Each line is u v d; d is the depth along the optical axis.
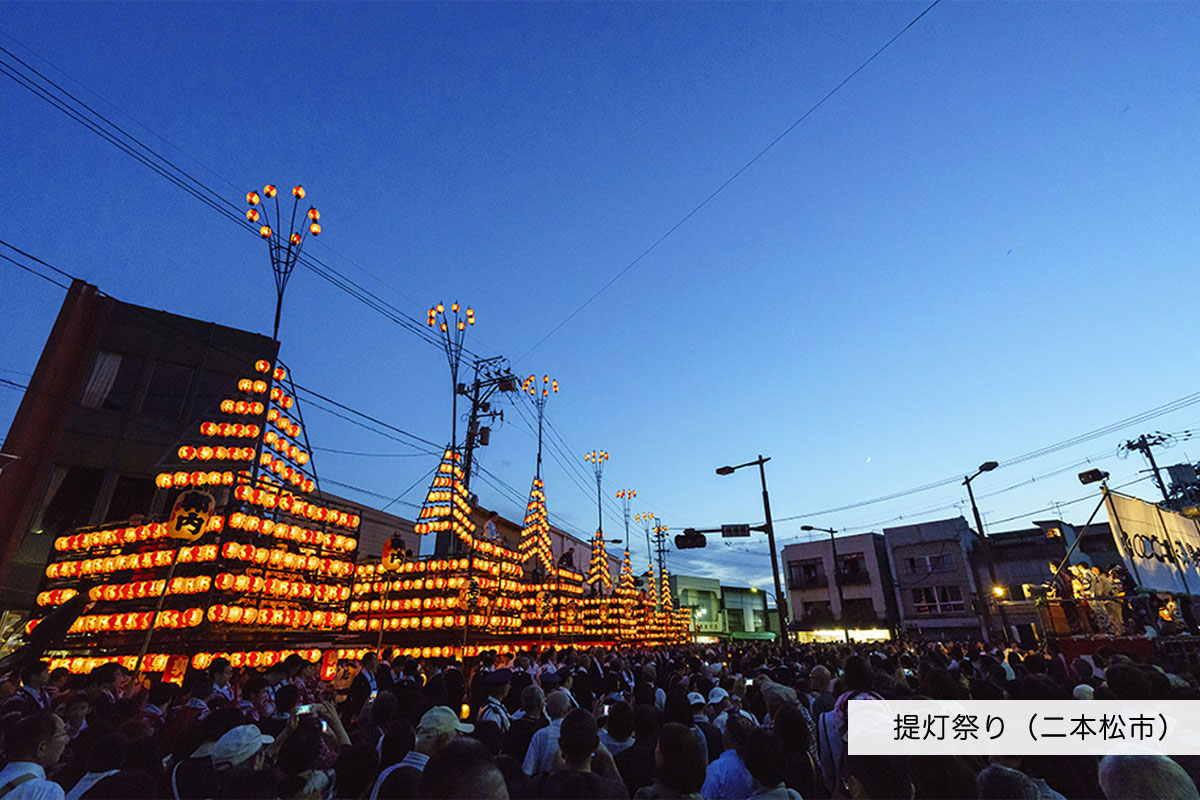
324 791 3.27
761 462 24.42
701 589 71.12
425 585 17.94
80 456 16.86
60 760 4.98
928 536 42.53
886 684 6.07
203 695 6.31
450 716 4.00
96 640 11.45
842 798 4.85
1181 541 18.69
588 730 3.84
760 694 6.80
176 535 11.38
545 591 25.67
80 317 17.86
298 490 13.86
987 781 2.96
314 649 13.16
